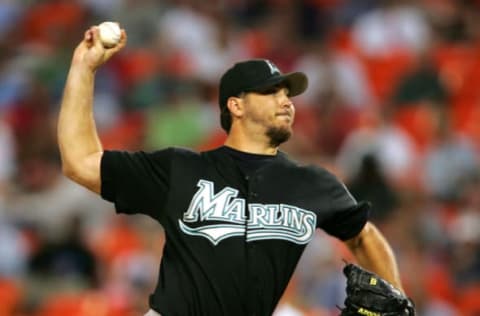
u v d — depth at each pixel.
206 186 24.41
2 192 54.75
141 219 51.94
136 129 61.09
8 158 59.03
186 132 60.28
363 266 26.52
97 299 46.00
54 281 47.88
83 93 24.83
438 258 50.81
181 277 23.88
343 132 59.06
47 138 58.22
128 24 68.88
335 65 63.66
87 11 70.25
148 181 24.50
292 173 24.92
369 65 66.38
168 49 66.88
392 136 57.75
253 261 23.95
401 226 47.53
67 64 65.75
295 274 46.53
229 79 25.28
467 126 61.28
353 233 25.45
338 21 69.75
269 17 70.00
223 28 67.81
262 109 25.00
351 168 52.66
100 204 53.00
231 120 25.33
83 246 48.53
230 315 23.77
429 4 69.56
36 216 53.06
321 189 24.94
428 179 56.75
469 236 51.84
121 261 48.84
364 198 48.12
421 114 60.00
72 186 53.56
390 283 26.06
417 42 67.62
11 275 50.75
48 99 63.72
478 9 70.25
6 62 67.62
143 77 64.38
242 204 24.31
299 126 59.50
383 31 67.88
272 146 25.28
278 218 24.31
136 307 44.50
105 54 24.98
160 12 69.31
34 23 71.00
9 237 51.56
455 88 64.25
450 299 48.84
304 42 68.75
